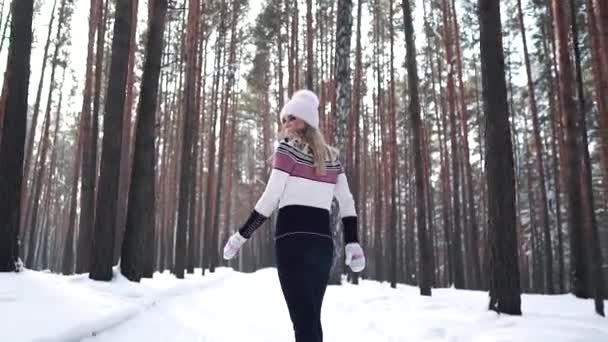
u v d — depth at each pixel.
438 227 44.09
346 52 14.38
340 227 13.22
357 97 25.12
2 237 6.25
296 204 2.29
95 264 7.81
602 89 10.78
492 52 6.96
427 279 11.74
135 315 4.83
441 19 24.56
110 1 23.17
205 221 24.66
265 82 32.94
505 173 6.71
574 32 11.05
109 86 8.56
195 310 6.18
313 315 2.19
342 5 14.62
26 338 3.07
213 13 23.78
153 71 9.31
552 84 23.16
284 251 2.25
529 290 32.84
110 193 8.20
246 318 5.89
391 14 23.48
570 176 13.18
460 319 5.84
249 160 50.78
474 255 21.34
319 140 2.40
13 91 6.83
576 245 13.01
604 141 10.75
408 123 31.77
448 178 25.81
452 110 22.39
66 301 4.48
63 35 27.20
